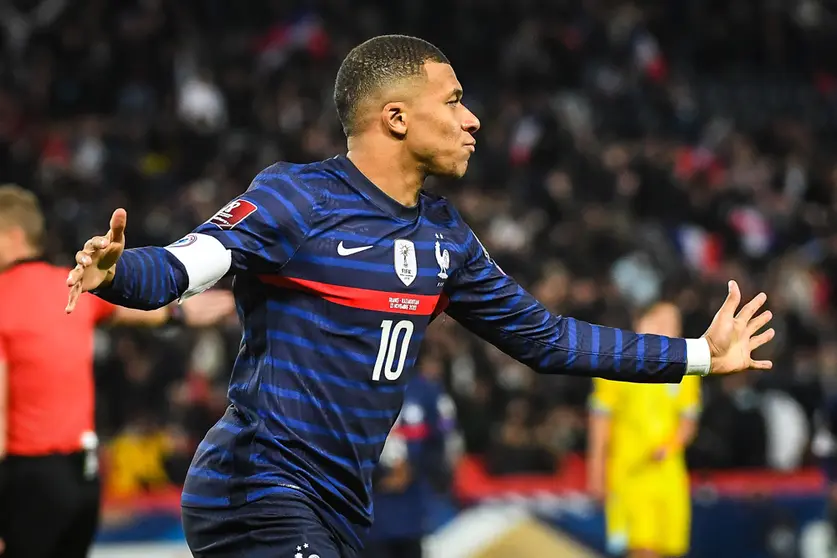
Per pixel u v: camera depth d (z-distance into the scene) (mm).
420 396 26203
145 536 28594
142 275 10203
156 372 36094
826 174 57469
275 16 59219
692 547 31594
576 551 30406
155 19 55469
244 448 11633
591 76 59688
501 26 61438
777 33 67062
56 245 41188
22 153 47406
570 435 37344
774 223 53000
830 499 30609
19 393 17844
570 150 52938
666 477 28703
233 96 54031
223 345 37781
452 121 12141
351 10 59531
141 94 53688
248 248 11078
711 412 36000
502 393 38094
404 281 11867
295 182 11633
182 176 49906
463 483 32156
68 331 18047
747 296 43719
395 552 25953
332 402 11703
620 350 12953
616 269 44281
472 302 12844
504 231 46250
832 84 67188
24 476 17875
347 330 11688
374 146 12078
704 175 53719
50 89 54281
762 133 60469
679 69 66062
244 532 11680
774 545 31953
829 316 47469
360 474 12016
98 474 18609
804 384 38938
